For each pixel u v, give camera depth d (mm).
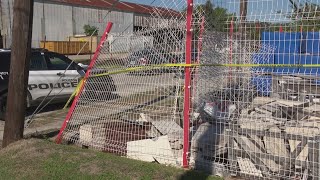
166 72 6270
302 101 6246
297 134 5301
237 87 5938
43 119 9695
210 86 5941
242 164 5445
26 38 6977
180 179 5277
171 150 5984
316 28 6012
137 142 6270
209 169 5582
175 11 5898
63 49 41250
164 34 6121
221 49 6219
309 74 6570
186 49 5656
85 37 46344
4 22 42375
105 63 7070
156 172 5504
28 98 10273
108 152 6707
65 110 10844
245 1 5516
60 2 50844
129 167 5719
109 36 7043
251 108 6086
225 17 5785
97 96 7227
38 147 6664
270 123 5723
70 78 11094
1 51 10320
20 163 6082
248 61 6648
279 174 5215
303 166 5062
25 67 7039
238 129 5586
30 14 6977
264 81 6238
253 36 5949
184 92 5719
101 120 7133
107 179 5391
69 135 7332
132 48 6664
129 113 6926
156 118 6594
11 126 7059
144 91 6664
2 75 9977
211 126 5793
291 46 6582
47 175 5641
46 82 10625
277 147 5352
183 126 5836
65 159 6129
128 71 6613
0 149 7102
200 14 5688
